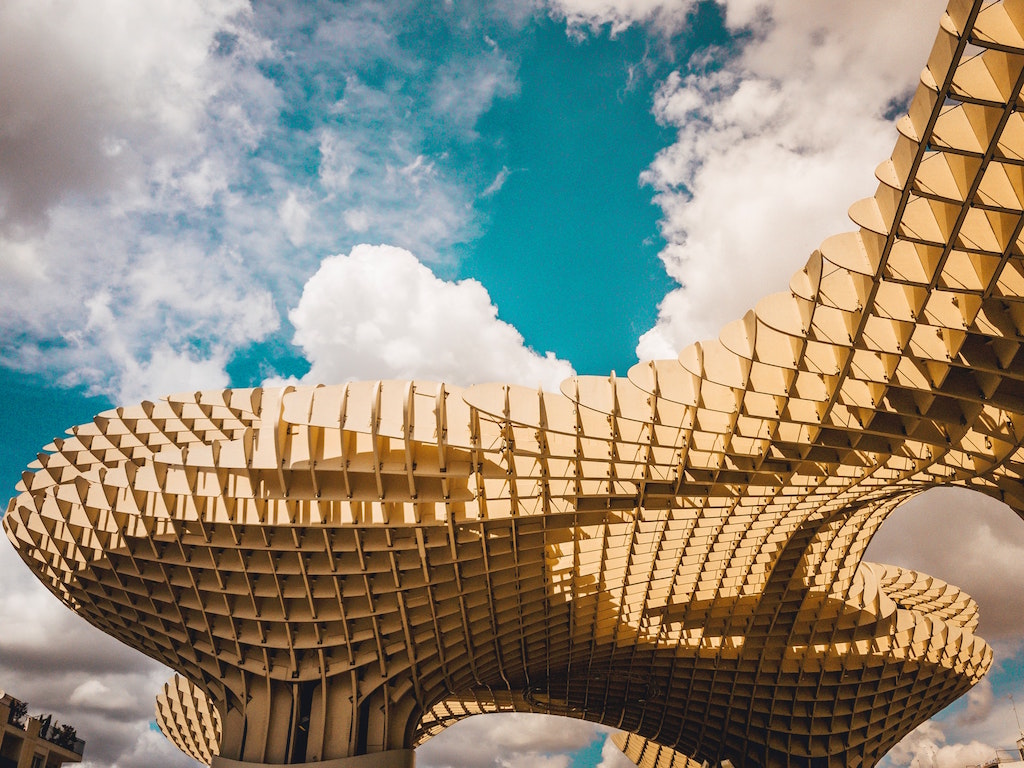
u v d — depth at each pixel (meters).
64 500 33.22
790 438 25.66
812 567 39.75
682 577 39.19
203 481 29.11
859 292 18.92
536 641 42.00
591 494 29.52
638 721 60.50
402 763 35.84
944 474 27.47
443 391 25.66
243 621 35.81
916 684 53.03
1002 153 14.41
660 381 24.22
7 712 33.84
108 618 39.66
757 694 51.66
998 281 17.48
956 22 12.80
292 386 26.88
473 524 30.94
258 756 34.94
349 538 31.84
